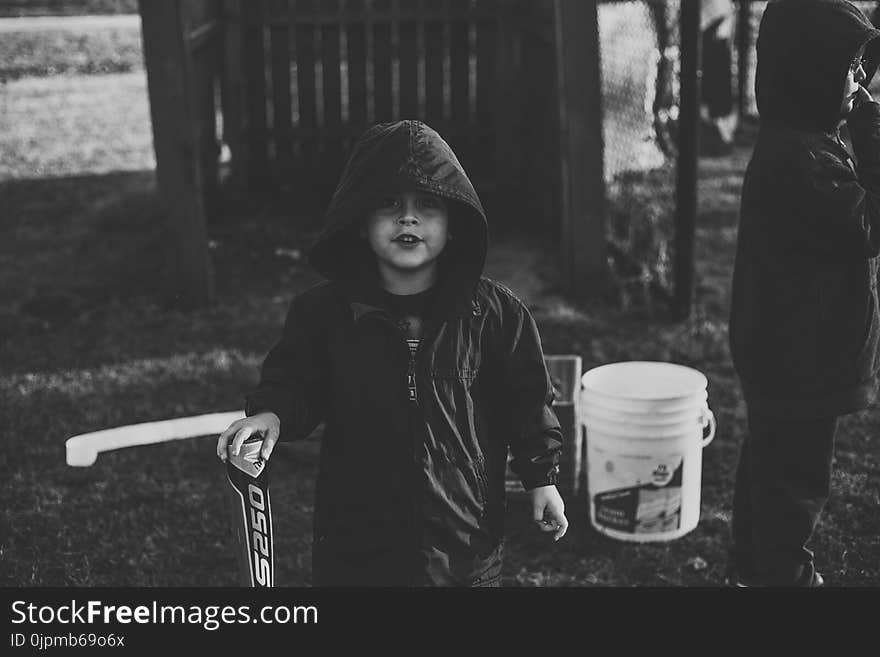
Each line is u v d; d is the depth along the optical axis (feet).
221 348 21.44
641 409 13.66
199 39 26.48
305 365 9.32
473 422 9.20
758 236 11.14
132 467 16.49
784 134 10.97
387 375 9.11
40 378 19.97
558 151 27.22
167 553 14.01
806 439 11.25
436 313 9.14
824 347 10.94
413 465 9.02
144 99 51.01
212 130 30.63
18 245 28.99
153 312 23.72
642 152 27.04
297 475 16.35
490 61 31.42
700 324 21.79
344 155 32.55
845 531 14.01
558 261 26.78
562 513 9.39
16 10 73.67
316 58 32.07
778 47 10.92
